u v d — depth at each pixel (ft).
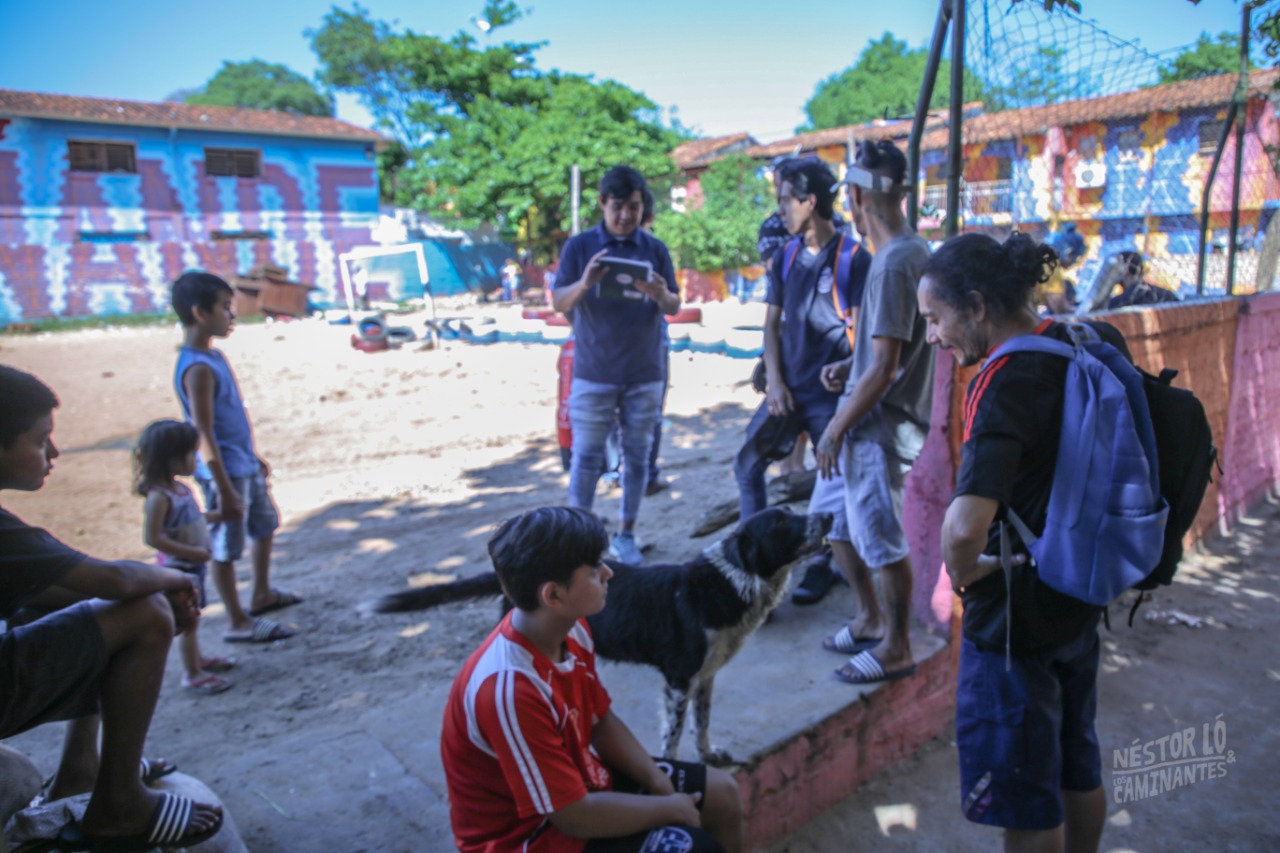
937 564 13.20
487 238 118.42
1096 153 23.02
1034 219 16.65
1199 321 19.65
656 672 12.50
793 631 13.89
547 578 6.81
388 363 52.60
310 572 19.19
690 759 10.23
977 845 10.87
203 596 13.43
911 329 10.93
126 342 71.46
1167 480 7.57
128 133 92.32
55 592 8.34
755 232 85.56
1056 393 7.55
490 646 7.04
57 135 89.15
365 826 9.48
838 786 11.63
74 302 91.25
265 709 12.77
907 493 13.57
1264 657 15.48
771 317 14.23
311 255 103.04
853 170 11.36
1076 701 8.51
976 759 8.20
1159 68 15.61
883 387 10.98
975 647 8.17
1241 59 17.06
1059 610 7.68
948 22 13.32
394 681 13.61
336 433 35.06
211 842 8.48
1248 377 22.81
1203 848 10.85
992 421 7.45
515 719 6.61
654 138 106.11
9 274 88.17
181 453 12.77
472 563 19.26
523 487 25.93
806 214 13.43
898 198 11.42
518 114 106.11
